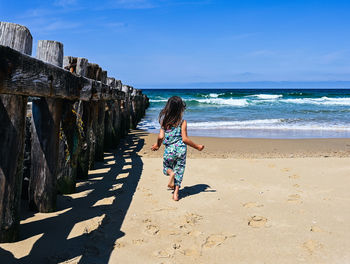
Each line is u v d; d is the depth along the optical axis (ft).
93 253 7.73
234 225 9.81
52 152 10.24
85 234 8.80
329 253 8.02
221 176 16.25
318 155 24.38
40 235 8.54
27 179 11.45
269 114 64.18
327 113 65.57
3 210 7.66
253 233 9.23
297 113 65.92
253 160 20.29
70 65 13.43
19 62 6.35
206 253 8.01
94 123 17.43
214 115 62.69
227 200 12.30
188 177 16.03
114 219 10.07
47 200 10.34
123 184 14.48
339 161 19.44
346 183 14.64
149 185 14.42
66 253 7.62
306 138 34.81
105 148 24.90
